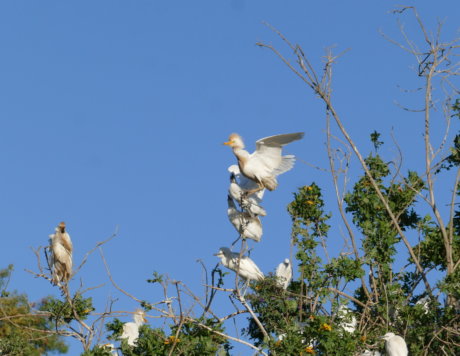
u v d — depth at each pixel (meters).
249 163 16.22
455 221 18.91
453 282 15.77
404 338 15.38
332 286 16.11
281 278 15.98
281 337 15.46
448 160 18.91
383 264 16.91
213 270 14.76
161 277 14.50
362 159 17.80
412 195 18.39
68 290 14.82
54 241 16.16
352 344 14.39
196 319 14.60
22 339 17.34
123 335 15.13
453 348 15.37
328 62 17.42
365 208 17.84
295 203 17.19
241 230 15.64
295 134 15.95
